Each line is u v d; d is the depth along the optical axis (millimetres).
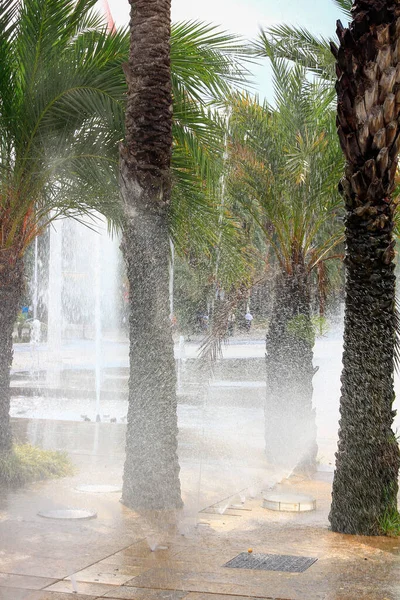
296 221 10406
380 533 6875
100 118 8977
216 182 10039
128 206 7852
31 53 8625
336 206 10297
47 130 8930
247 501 8148
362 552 6285
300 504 7750
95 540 6504
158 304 7848
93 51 8852
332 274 15031
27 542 6387
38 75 8664
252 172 10359
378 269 7031
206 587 5332
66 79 8594
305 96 10656
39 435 11945
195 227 10125
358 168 7004
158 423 7762
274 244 10641
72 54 8977
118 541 6484
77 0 8695
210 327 12250
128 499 7789
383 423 6996
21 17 8562
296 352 10352
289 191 10367
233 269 11188
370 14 6875
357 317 7062
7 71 8836
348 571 5750
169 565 5828
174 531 6867
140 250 7828
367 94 6898
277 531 6941
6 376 9258
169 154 7941
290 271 10539
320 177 10156
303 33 10727
